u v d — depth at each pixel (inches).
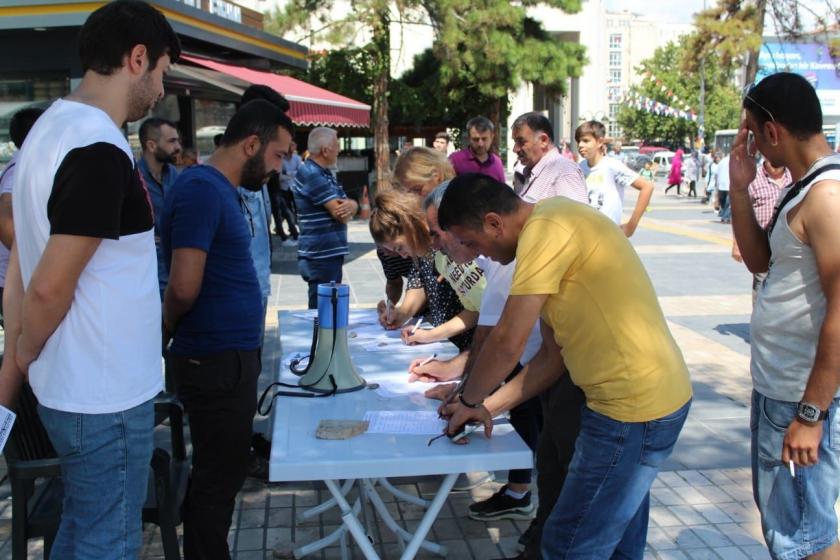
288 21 667.4
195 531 111.7
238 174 111.6
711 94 2655.0
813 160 89.0
